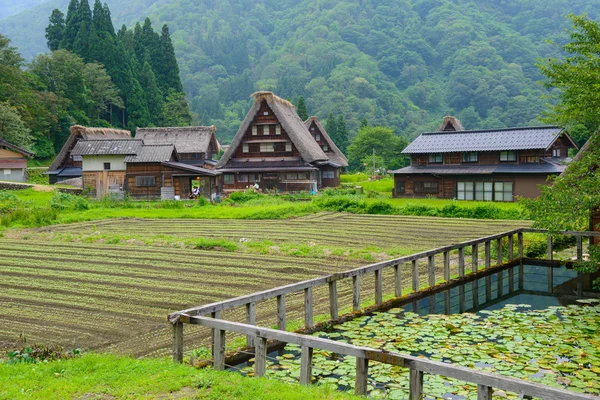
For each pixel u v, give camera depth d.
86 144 40.50
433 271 13.80
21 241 20.97
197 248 19.05
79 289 12.95
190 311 8.27
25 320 10.48
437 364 6.07
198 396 6.17
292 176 47.66
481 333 10.09
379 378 7.65
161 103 77.75
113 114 74.19
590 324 10.71
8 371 6.96
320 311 11.43
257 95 48.31
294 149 48.28
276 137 48.44
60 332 9.74
